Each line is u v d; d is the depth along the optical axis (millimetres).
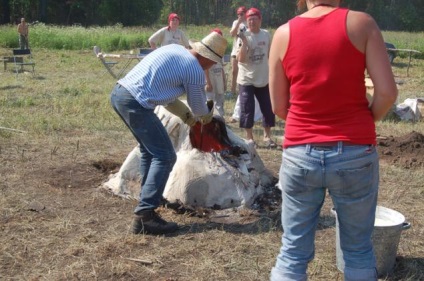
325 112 2613
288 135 2742
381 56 2566
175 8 62406
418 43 26828
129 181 5453
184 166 5125
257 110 9617
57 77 15898
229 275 3879
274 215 4891
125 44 26875
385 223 3914
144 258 4074
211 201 5035
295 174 2709
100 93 12789
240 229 4633
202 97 4359
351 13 2598
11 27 33062
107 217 4871
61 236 4449
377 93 2580
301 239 2818
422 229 4758
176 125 5484
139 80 4266
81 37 26656
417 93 14250
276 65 2781
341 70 2570
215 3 62625
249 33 7445
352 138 2586
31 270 3893
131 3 52906
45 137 7840
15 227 4590
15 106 10414
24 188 5539
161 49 4383
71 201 5234
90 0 53656
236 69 11492
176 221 4766
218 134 5211
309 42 2619
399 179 6191
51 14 53844
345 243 2830
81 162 6566
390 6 58906
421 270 3988
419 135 7641
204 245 4316
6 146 7211
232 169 5152
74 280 3766
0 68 17688
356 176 2615
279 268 2857
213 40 4492
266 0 58156
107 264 3982
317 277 3850
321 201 2801
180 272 3900
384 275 3854
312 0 2748
